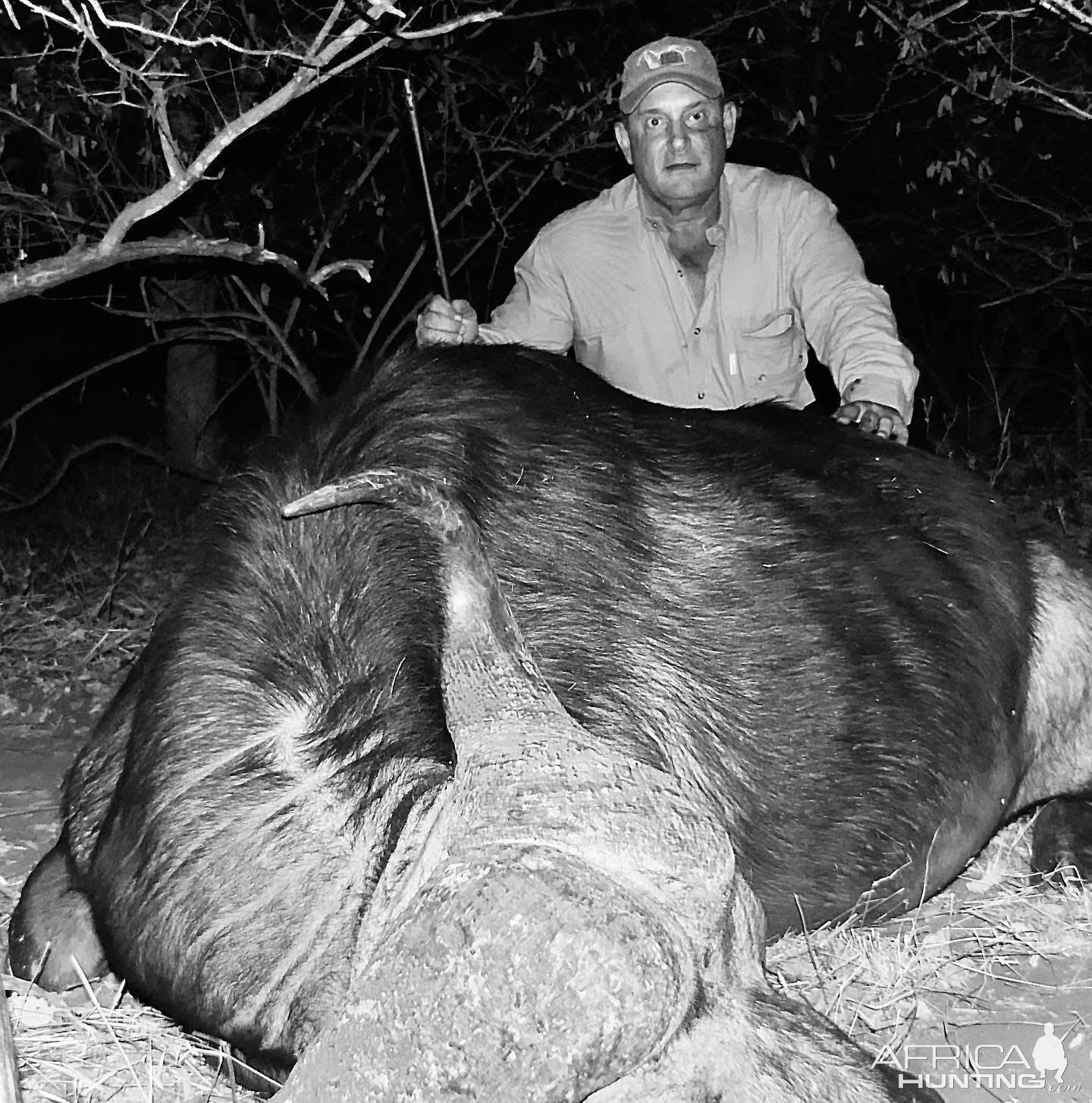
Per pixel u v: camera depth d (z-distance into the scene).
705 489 4.18
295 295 9.72
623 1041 2.12
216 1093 3.60
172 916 3.40
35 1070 3.70
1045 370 14.73
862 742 4.19
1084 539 10.20
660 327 5.54
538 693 2.61
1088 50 8.97
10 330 13.92
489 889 2.20
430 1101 2.13
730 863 2.33
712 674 3.95
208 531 3.74
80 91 6.57
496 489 3.79
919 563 4.51
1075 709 4.95
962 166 9.88
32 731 6.75
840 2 10.34
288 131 8.97
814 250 5.39
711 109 5.29
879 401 4.83
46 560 9.79
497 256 9.63
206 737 3.47
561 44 9.77
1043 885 4.90
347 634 3.44
